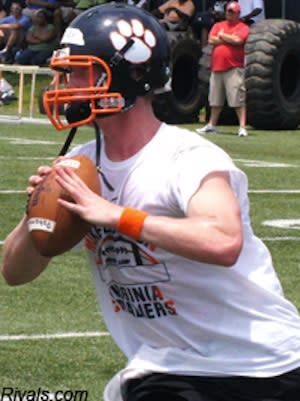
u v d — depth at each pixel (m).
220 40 24.73
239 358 4.74
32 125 27.06
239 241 4.39
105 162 4.76
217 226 4.37
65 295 9.88
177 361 4.79
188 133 4.75
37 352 8.20
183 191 4.50
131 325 4.95
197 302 4.74
